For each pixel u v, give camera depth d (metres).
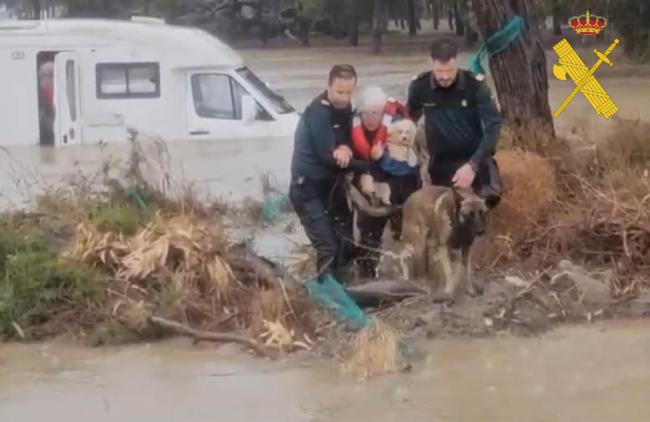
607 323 12.73
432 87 13.05
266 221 16.86
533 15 16.23
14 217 14.69
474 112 13.07
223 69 25.14
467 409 10.67
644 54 49.94
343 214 13.22
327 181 13.00
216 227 14.34
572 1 49.25
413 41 86.25
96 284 12.92
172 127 25.16
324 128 12.84
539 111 16.09
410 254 12.90
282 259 14.43
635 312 12.90
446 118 13.09
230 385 11.34
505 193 13.99
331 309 12.49
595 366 11.58
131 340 12.52
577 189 14.67
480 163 12.81
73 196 15.66
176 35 25.22
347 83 12.80
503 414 10.57
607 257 13.75
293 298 12.53
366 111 12.99
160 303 12.80
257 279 13.19
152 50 25.09
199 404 10.93
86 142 25.12
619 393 10.96
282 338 12.11
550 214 14.20
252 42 91.62
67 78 25.09
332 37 97.00
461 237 12.71
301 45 86.56
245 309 12.67
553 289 13.07
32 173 20.75
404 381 11.32
